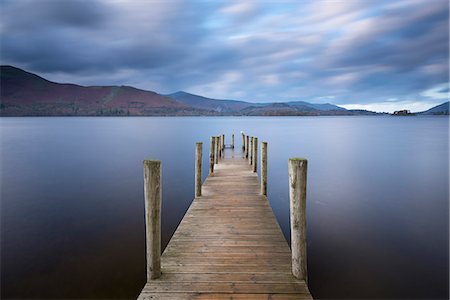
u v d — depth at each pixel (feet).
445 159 68.49
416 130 189.16
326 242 24.20
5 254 21.77
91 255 21.48
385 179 48.57
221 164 43.37
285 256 13.75
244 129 195.11
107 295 16.67
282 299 10.62
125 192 40.65
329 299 16.62
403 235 25.67
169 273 12.25
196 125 263.70
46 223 28.37
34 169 57.52
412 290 17.48
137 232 25.99
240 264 12.99
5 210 32.55
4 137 131.03
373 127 231.91
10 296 16.66
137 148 91.04
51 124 288.51
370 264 20.56
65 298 16.40
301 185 11.62
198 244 15.10
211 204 22.33
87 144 102.47
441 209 32.78
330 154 77.46
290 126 244.42
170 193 39.73
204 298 10.66
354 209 32.99
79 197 38.06
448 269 19.89
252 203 22.56
